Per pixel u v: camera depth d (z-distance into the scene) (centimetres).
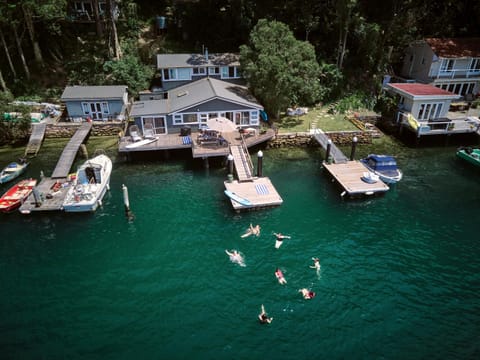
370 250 2611
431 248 2638
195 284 2300
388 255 2566
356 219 2938
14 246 2606
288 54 4106
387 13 5200
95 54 5312
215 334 1986
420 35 5700
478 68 5066
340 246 2644
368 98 4941
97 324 2042
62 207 2919
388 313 2122
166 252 2566
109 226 2820
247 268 2427
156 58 5253
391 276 2386
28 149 3850
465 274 2409
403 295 2244
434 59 4938
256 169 3675
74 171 3544
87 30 5684
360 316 2100
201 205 3089
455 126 4212
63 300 2189
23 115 4019
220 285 2295
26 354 1878
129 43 5531
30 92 4778
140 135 3978
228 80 4856
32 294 2227
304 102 4941
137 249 2589
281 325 2039
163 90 4794
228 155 3600
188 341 1947
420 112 4353
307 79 4219
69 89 4409
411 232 2800
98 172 3175
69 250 2577
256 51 4312
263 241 2675
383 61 5244
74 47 5406
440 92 4369
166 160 3831
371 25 5062
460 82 5100
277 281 2325
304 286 2292
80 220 2881
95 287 2280
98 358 1859
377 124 4638
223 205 3089
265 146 4097
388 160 3500
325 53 5525
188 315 2095
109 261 2483
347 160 3716
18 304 2159
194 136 3938
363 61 5347
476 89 5200
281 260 2500
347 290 2270
